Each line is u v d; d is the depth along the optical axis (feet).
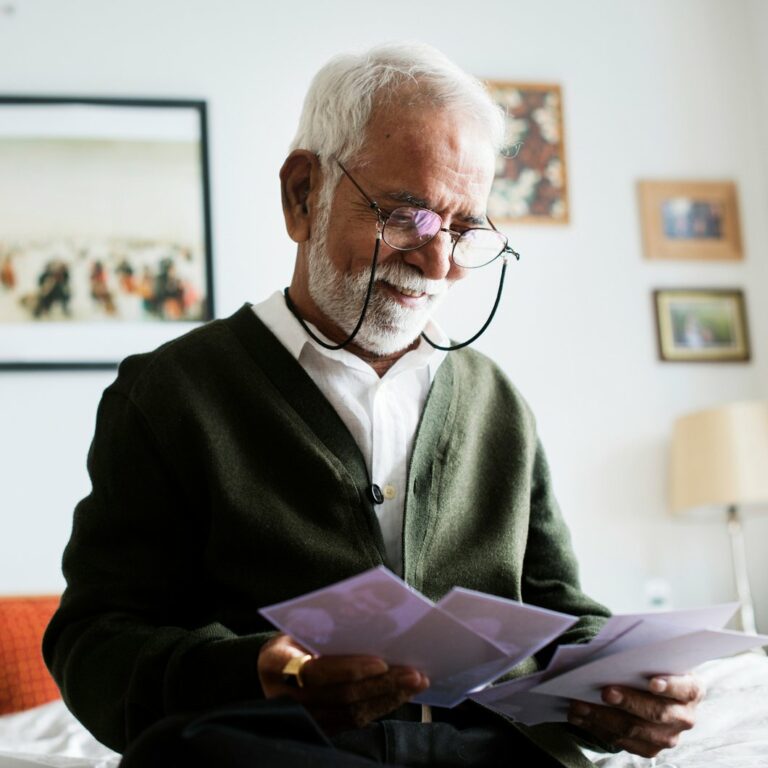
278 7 10.52
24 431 9.51
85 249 9.85
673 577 10.21
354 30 10.62
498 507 4.62
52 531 9.39
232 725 2.82
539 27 11.01
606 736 3.85
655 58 11.16
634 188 10.86
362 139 4.36
